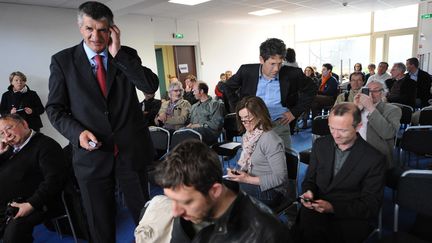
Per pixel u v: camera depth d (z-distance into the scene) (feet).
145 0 14.38
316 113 17.01
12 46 13.96
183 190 2.10
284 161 5.63
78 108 4.39
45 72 15.10
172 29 22.89
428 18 23.91
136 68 4.30
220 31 27.12
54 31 15.23
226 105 12.73
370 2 21.95
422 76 15.31
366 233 4.65
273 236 2.26
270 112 6.70
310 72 21.70
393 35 26.66
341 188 4.93
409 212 7.43
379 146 6.48
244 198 2.43
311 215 4.91
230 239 2.34
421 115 9.95
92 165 4.55
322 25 31.32
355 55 29.71
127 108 4.60
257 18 26.35
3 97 13.07
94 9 3.85
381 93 6.84
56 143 6.53
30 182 6.29
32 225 5.90
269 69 6.22
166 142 9.36
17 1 13.55
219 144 10.46
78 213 6.24
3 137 6.00
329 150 5.13
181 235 2.82
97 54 4.34
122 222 8.13
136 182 4.91
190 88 17.38
